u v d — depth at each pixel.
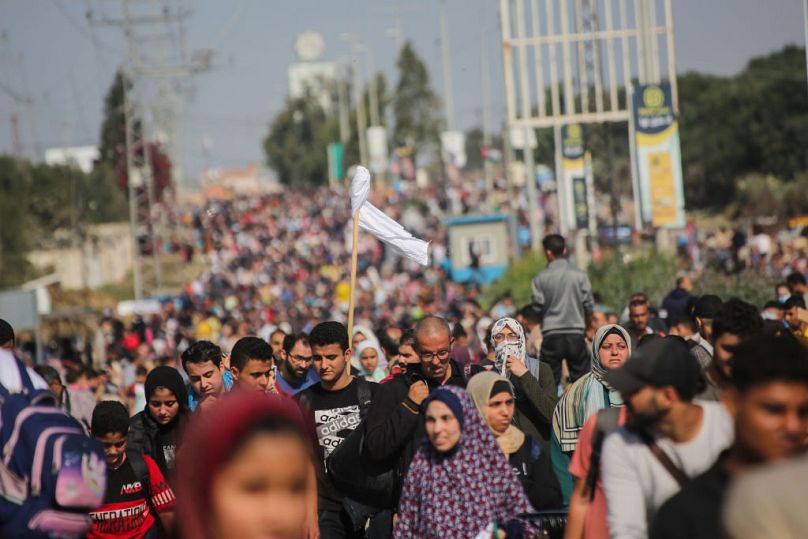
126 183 181.75
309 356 24.64
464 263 106.62
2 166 164.50
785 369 9.23
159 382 18.70
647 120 66.62
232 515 5.30
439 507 14.80
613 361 18.73
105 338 81.19
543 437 20.36
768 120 164.75
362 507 17.75
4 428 11.87
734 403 9.67
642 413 11.34
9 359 12.87
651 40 67.44
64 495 11.55
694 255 91.12
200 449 5.38
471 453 14.88
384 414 17.61
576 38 76.12
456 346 32.53
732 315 15.37
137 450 17.83
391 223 25.19
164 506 17.64
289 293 128.38
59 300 126.69
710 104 174.38
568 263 31.78
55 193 171.12
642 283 56.94
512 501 14.95
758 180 160.00
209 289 134.62
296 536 5.41
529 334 33.75
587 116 74.88
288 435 5.37
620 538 11.29
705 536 9.52
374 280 114.81
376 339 34.84
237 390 6.03
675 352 11.30
